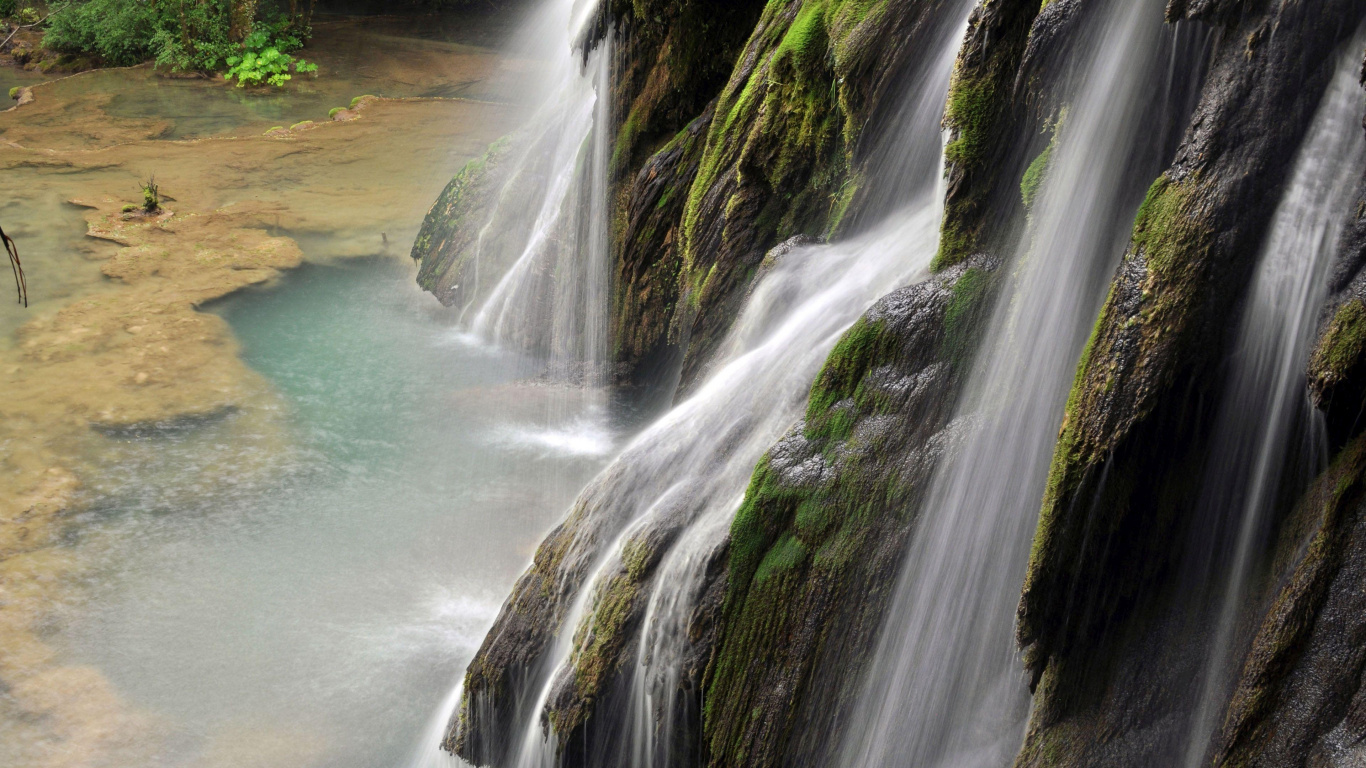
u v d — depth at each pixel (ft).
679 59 30.99
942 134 18.38
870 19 19.79
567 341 36.37
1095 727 11.81
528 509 29.07
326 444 32.35
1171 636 11.57
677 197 29.96
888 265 18.52
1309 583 10.23
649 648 16.24
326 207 53.36
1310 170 10.64
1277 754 10.12
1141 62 12.66
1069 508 11.51
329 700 22.22
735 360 20.95
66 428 32.78
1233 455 11.35
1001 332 14.44
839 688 14.48
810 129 22.16
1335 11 10.51
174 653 23.53
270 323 40.63
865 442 15.14
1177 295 11.05
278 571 26.48
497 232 40.47
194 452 31.76
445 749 19.93
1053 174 13.83
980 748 13.20
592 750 16.79
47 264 45.62
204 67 81.15
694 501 17.31
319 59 86.53
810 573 14.93
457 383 36.24
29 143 64.23
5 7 89.86
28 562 26.43
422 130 68.03
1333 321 10.26
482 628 24.48
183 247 47.47
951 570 13.96
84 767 20.39
